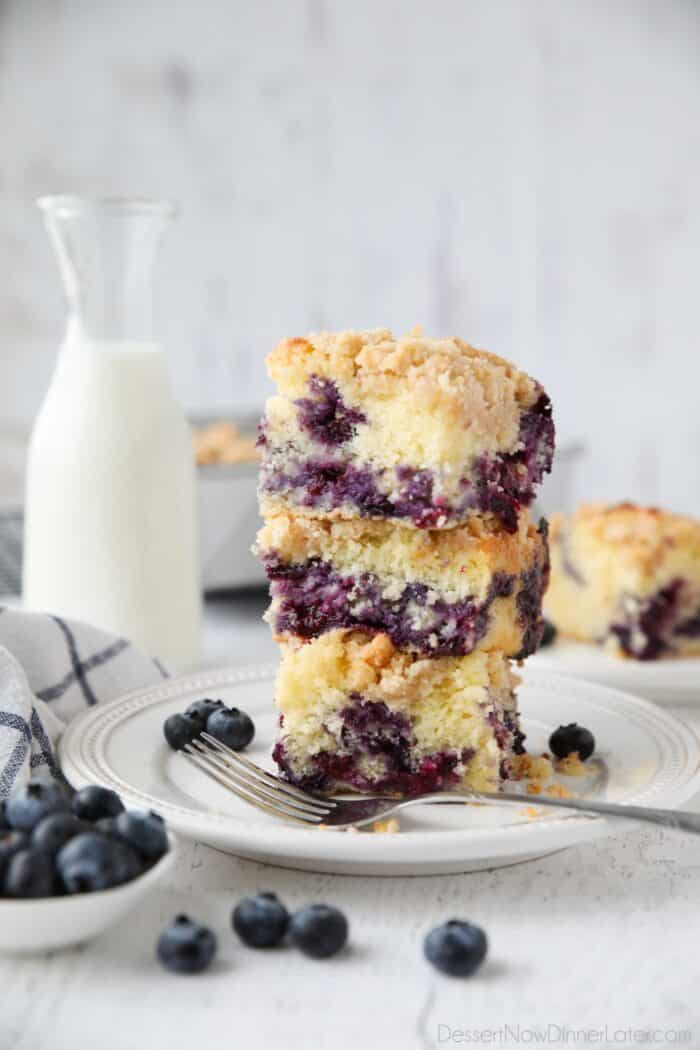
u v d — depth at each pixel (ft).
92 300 2.57
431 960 1.65
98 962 1.67
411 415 2.01
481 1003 1.62
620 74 4.21
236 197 4.65
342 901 1.79
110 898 1.64
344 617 2.08
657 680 2.51
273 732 2.21
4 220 4.75
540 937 1.73
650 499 4.44
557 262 4.39
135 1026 1.58
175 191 4.67
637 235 4.29
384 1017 1.59
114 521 2.54
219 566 2.99
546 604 2.85
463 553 2.04
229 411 4.54
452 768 2.06
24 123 4.68
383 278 4.58
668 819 1.79
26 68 4.66
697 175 4.19
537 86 4.30
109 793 1.77
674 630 2.70
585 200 4.33
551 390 4.47
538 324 4.45
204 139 4.62
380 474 2.03
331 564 2.08
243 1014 1.59
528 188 4.38
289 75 4.52
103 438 2.54
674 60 4.14
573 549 2.79
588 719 2.24
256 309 4.71
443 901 1.80
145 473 2.55
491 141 4.39
